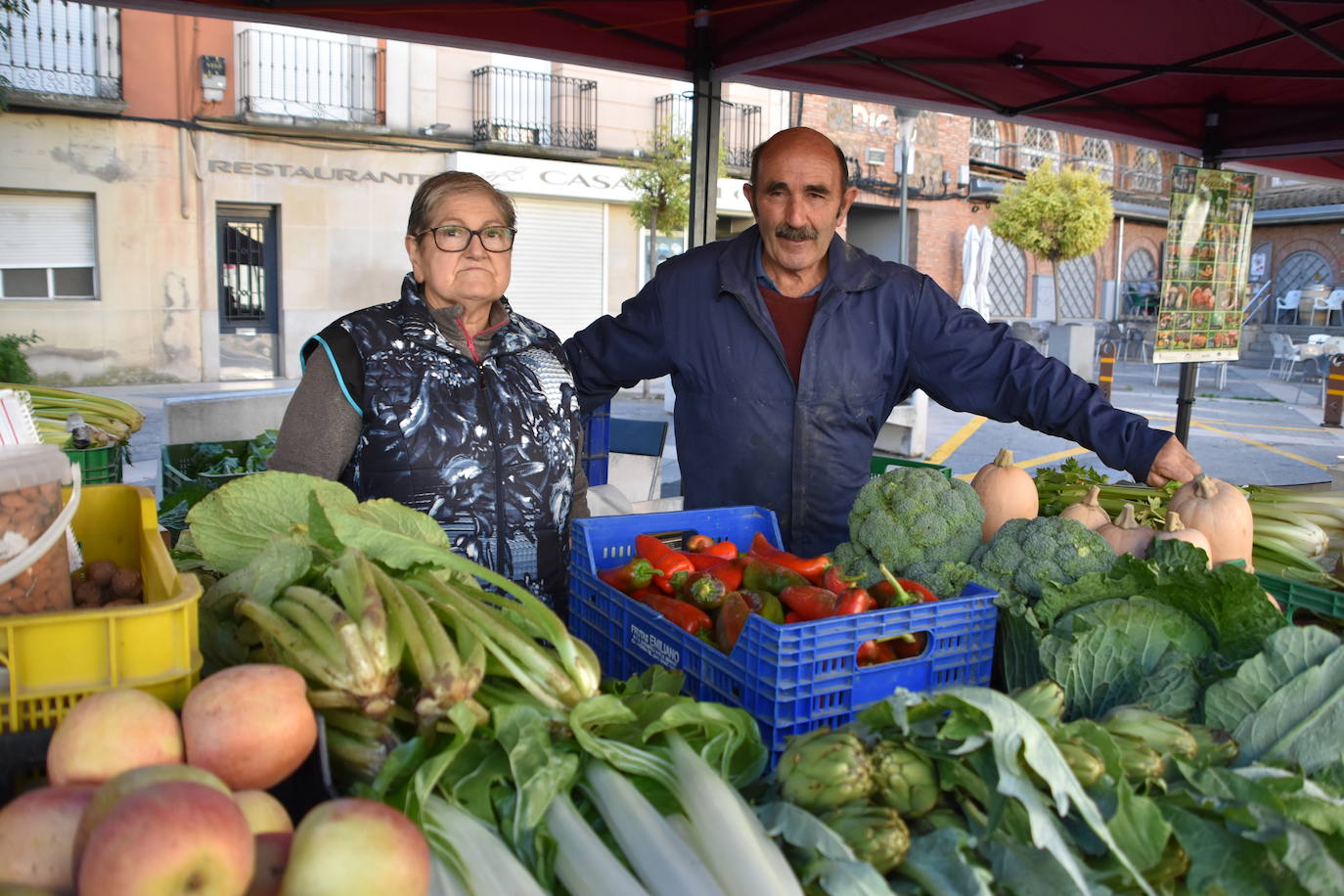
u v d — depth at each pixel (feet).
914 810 4.18
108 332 47.06
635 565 6.41
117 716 3.43
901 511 6.89
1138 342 82.12
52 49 44.37
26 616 3.65
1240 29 15.51
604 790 4.19
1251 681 5.05
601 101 59.26
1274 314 101.45
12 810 3.13
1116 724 4.73
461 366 7.53
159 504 12.53
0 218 44.68
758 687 5.14
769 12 14.51
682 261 10.55
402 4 13.88
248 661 4.66
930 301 10.07
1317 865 3.86
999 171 82.43
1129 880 4.00
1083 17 15.20
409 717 4.30
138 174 46.78
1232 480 32.71
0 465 3.92
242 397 18.44
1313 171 24.17
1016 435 41.04
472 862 3.79
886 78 17.83
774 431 10.11
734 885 3.67
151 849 2.70
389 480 7.34
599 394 11.26
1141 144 20.97
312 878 3.06
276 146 49.85
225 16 13.71
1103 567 6.18
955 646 5.69
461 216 7.28
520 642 4.46
